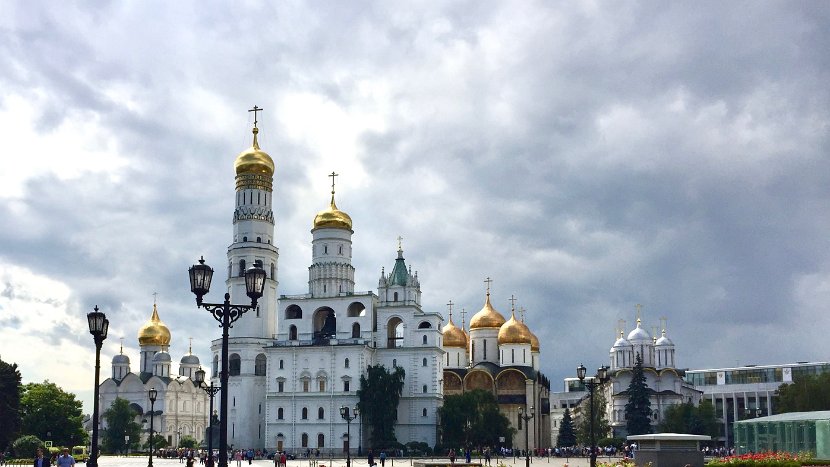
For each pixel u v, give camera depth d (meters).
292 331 168.75
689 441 64.62
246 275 44.53
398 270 172.00
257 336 171.00
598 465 73.81
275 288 176.38
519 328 194.38
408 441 161.50
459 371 196.38
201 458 123.50
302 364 162.75
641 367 178.38
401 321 169.62
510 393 187.62
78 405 176.50
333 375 160.88
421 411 162.75
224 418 42.72
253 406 168.38
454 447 157.00
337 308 166.62
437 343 166.00
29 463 113.81
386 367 165.38
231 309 44.72
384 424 153.50
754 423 90.19
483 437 159.25
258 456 155.75
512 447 169.38
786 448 83.56
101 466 120.00
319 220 172.88
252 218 173.50
